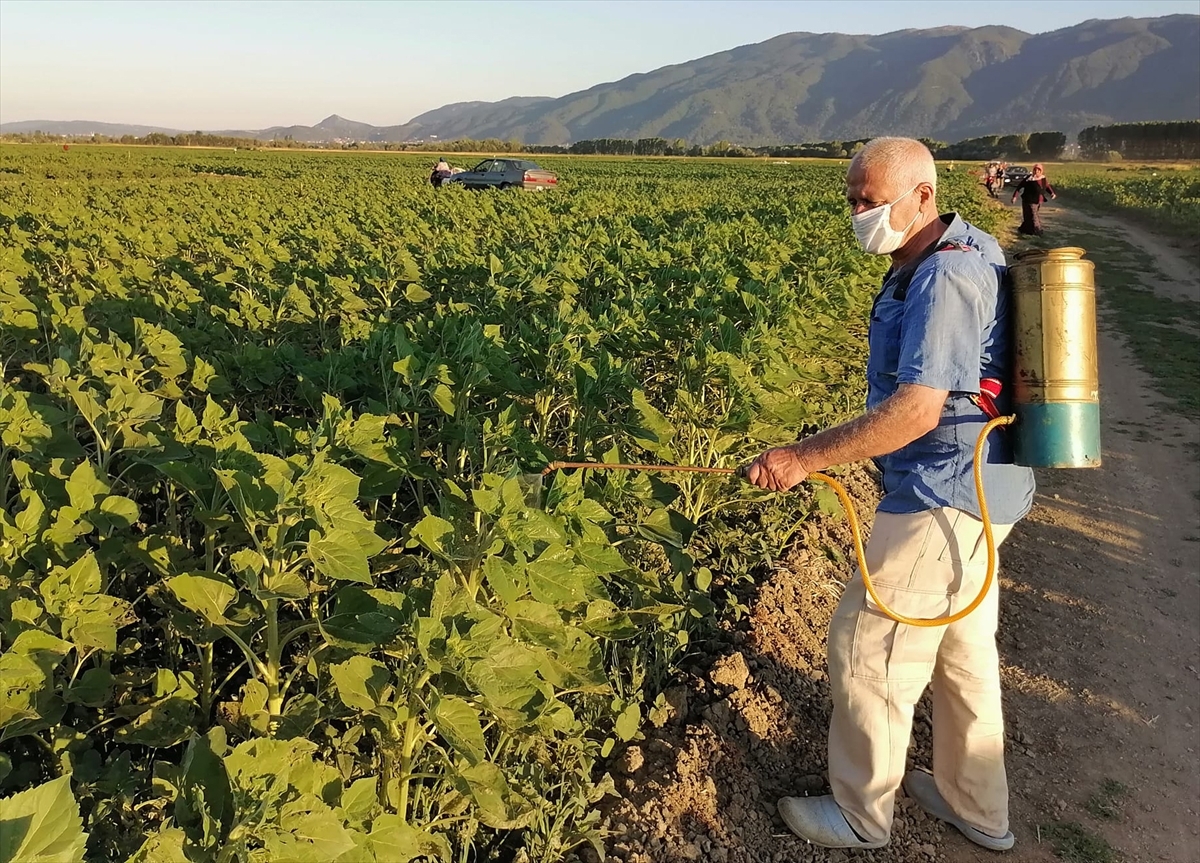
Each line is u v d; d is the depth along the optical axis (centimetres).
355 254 1197
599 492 428
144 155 6775
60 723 346
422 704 285
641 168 6850
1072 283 316
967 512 330
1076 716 493
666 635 449
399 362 531
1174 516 792
